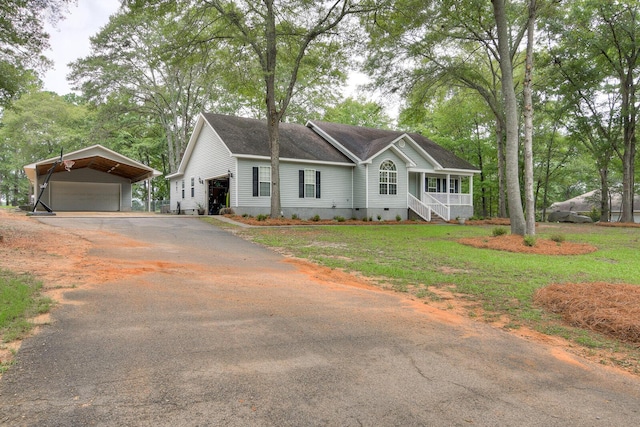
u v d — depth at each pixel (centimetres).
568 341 446
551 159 3409
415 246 1203
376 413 270
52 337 382
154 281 637
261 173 2077
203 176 2359
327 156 2339
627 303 515
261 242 1212
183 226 1539
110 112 2969
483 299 612
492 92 2516
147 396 280
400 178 2512
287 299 570
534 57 2367
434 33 1980
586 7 2188
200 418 254
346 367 346
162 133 3856
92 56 2688
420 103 2273
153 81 3034
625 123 2514
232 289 615
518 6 1956
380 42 1827
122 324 430
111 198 2870
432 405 286
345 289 657
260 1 1738
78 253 836
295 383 310
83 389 287
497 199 3978
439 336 442
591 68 2405
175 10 1611
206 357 353
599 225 2406
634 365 386
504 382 333
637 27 2231
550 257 1055
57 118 3478
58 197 2697
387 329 456
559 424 268
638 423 275
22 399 270
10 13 1110
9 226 1209
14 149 3997
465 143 3409
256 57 1881
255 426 248
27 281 563
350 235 1461
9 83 1320
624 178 2558
